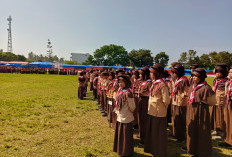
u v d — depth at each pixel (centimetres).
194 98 371
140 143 466
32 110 749
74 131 533
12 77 2458
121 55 8856
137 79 573
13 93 1167
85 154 395
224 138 491
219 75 503
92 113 740
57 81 2114
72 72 3781
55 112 732
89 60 8931
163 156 356
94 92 1090
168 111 622
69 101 968
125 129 373
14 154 390
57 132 520
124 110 378
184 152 423
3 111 709
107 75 698
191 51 7200
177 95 469
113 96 542
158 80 371
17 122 591
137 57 9288
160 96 363
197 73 367
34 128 544
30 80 2106
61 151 409
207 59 6406
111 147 436
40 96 1081
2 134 493
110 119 570
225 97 452
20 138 471
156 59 9656
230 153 419
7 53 10519
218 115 502
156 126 362
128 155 373
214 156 403
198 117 365
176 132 478
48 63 5212
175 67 470
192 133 374
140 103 470
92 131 538
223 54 5875
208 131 355
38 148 420
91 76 1274
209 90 356
